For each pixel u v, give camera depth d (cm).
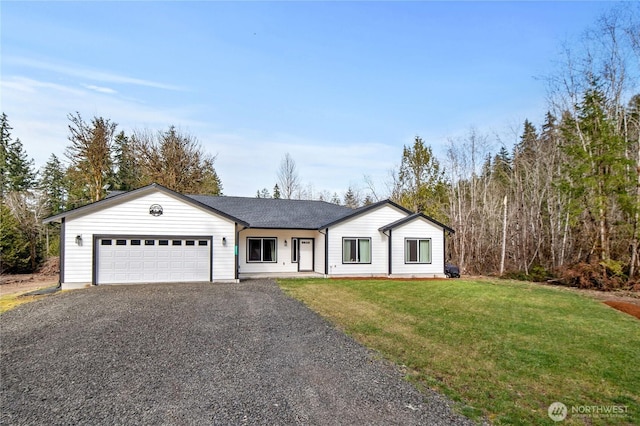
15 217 2469
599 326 891
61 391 469
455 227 2873
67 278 1416
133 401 440
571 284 1772
